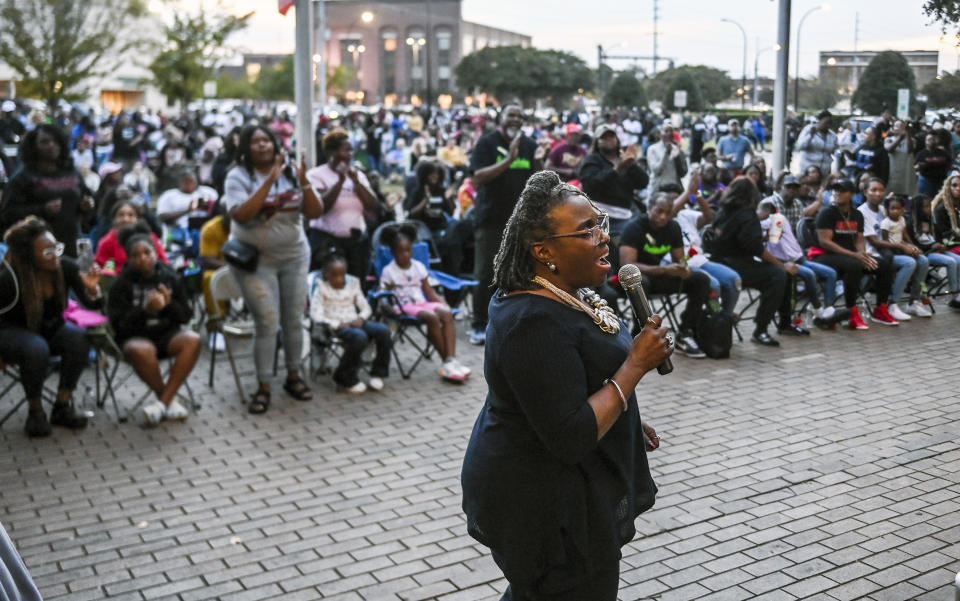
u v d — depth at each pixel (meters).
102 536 5.08
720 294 8.80
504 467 2.83
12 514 5.37
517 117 8.79
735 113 52.81
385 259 8.41
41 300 6.69
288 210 7.09
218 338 8.88
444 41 112.50
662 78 80.75
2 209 8.17
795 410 7.02
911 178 13.45
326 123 27.34
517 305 2.78
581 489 2.80
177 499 5.56
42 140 8.10
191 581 4.57
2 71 45.91
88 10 31.52
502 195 8.78
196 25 38.00
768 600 4.27
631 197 9.56
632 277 2.86
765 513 5.21
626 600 4.30
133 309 7.02
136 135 23.25
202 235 8.40
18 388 7.79
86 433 6.73
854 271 9.54
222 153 13.05
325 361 8.02
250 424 6.90
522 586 2.88
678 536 4.95
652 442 3.23
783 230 9.49
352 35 113.50
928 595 4.28
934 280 11.30
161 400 6.95
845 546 4.79
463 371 7.90
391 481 5.80
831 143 15.42
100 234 9.66
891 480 5.65
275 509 5.40
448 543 4.94
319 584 4.52
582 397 2.70
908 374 7.92
